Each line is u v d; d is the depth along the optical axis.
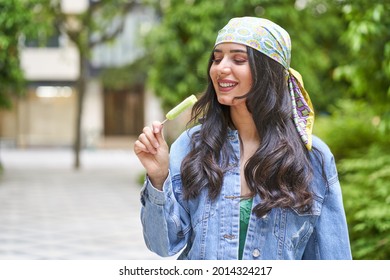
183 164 2.21
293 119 2.22
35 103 34.88
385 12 5.87
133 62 19.75
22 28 12.45
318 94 14.20
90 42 19.81
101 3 18.72
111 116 34.41
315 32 15.48
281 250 2.11
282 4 12.33
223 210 2.14
